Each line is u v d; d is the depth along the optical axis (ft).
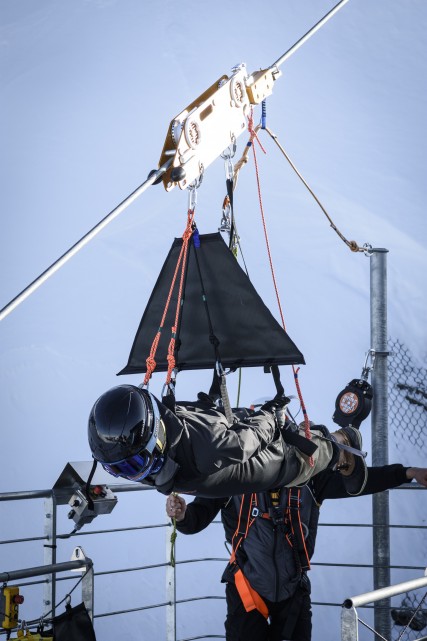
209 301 22.17
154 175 18.51
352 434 23.54
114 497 26.40
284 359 21.76
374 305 31.17
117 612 25.77
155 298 22.68
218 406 20.65
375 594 17.39
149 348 22.82
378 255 31.35
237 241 22.85
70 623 23.24
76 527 26.35
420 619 29.68
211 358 22.34
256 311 21.83
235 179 24.09
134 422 16.80
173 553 27.89
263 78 21.86
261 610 21.97
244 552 22.35
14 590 23.06
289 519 22.18
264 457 19.07
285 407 20.51
